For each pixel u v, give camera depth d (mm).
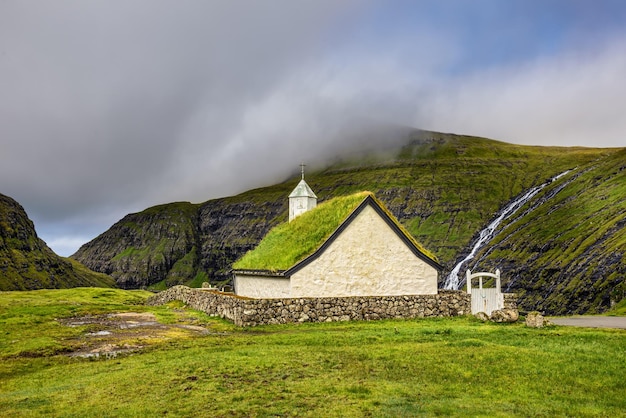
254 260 45562
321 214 44250
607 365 20172
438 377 19141
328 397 16953
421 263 41812
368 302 37938
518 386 17859
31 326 35219
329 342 26719
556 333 28094
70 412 16906
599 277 133625
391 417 14922
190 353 25344
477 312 38906
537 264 183750
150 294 79062
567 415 15055
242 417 15477
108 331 33562
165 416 15930
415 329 30906
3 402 18719
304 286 38656
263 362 21766
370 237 40531
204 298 44500
